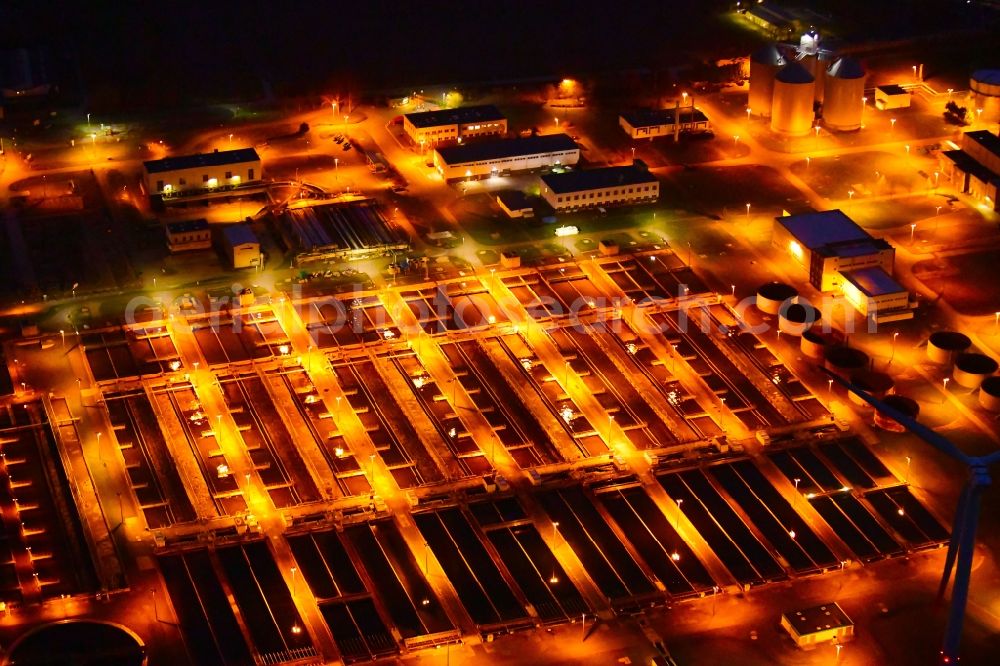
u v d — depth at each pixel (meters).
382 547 195.25
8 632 181.38
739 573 190.75
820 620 180.50
